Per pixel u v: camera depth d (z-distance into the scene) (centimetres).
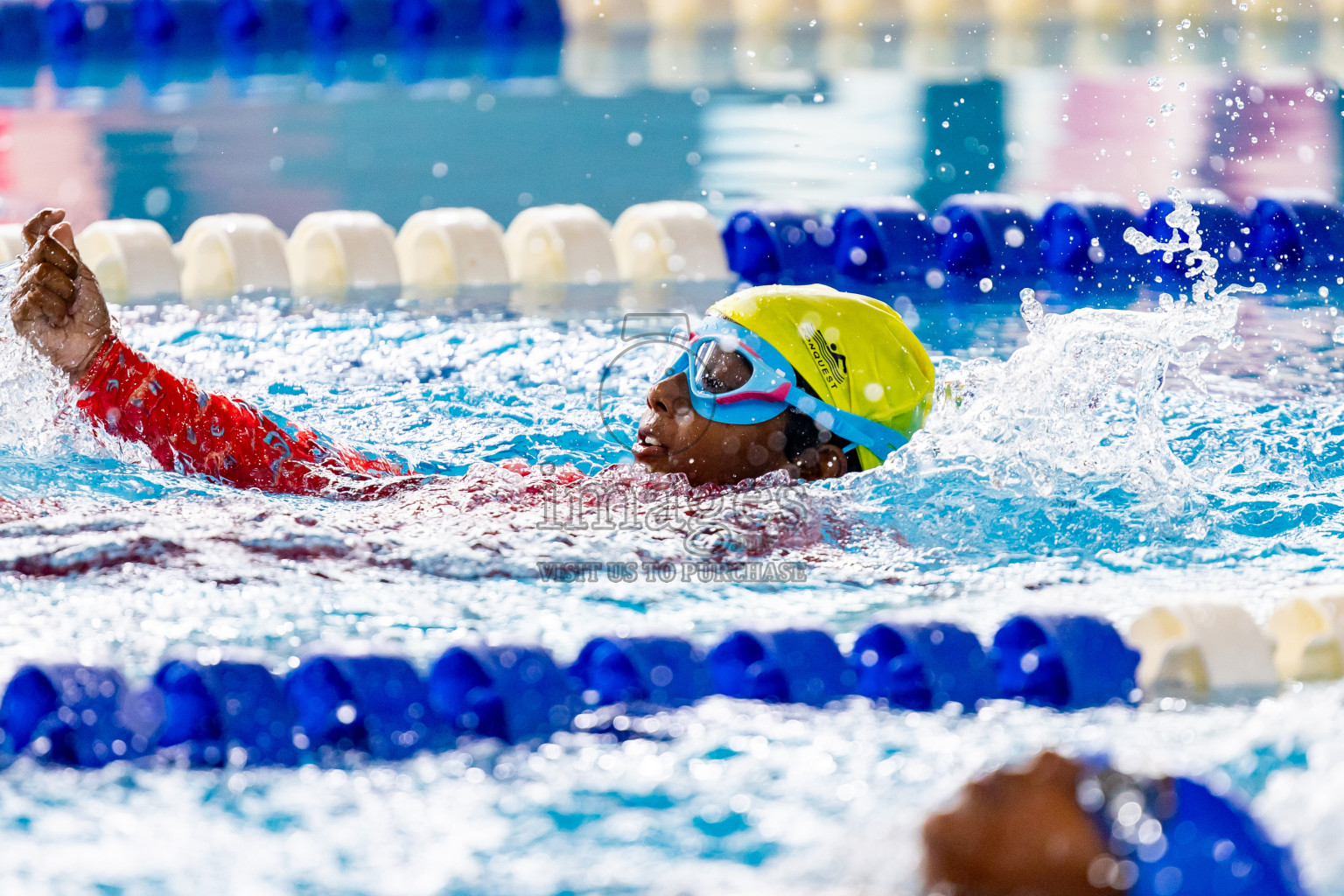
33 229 812
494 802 464
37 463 800
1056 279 1648
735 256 1761
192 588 641
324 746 513
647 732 523
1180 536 752
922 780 475
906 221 1747
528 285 1653
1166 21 3691
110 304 1509
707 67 3108
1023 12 3831
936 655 569
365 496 823
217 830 446
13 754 500
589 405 1090
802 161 2236
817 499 755
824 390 769
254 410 852
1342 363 1219
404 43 3397
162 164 2239
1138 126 2436
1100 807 352
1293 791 432
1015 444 818
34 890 406
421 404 1087
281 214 1920
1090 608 615
